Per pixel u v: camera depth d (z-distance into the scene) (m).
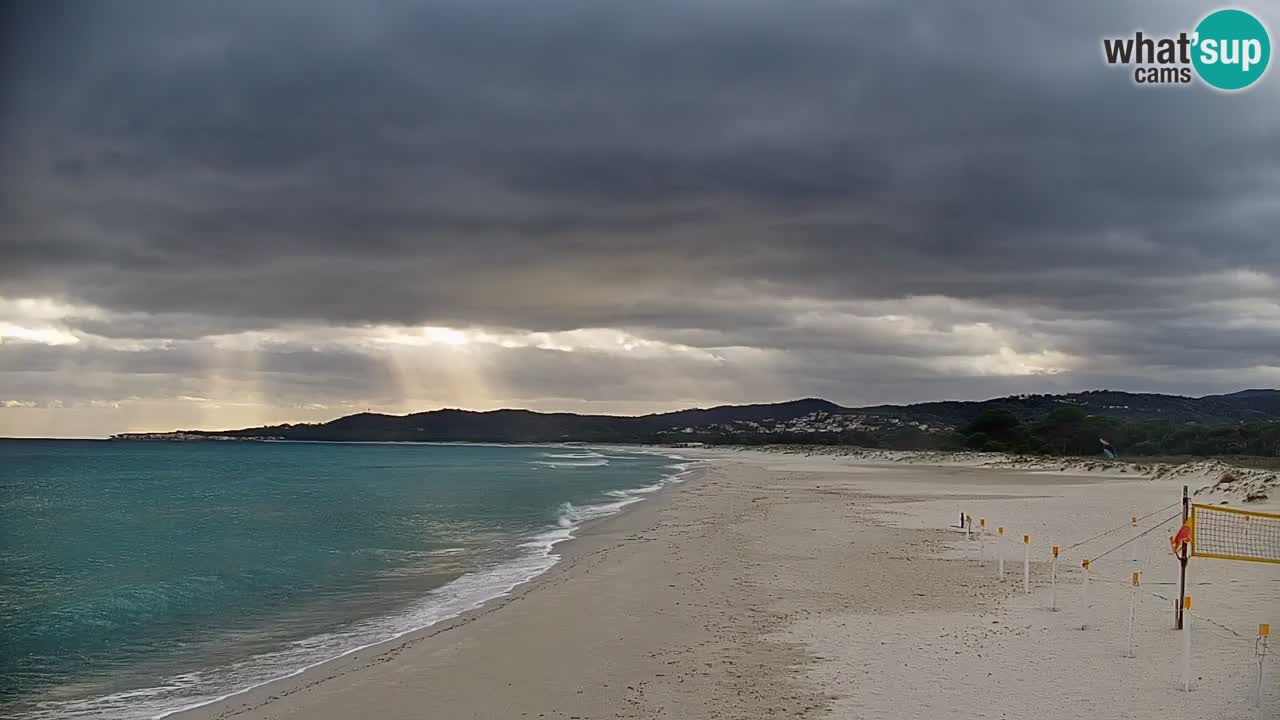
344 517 37.94
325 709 11.22
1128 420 108.12
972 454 99.38
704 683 11.86
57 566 23.97
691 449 196.00
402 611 17.78
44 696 12.24
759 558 23.00
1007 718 10.23
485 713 10.88
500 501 46.88
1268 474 40.50
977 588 18.41
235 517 38.22
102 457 128.25
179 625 16.66
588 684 11.97
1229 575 19.42
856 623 15.21
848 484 57.69
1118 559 21.84
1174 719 10.16
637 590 18.72
